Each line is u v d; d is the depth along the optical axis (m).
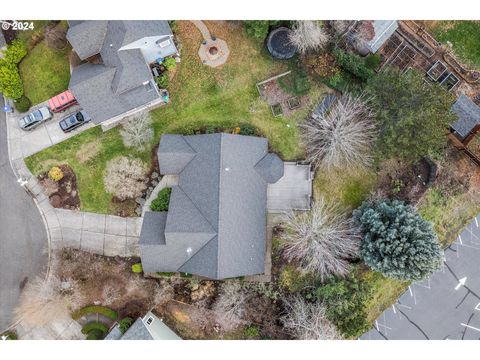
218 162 40.38
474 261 44.50
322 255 39.97
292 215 41.50
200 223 40.41
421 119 37.31
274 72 43.81
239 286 42.50
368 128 39.16
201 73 43.97
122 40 39.66
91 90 39.72
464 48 43.66
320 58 42.59
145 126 43.03
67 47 43.84
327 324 40.19
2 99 44.28
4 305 44.19
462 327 44.56
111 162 43.62
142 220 43.84
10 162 44.47
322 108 43.22
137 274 43.62
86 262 43.75
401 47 43.66
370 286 42.56
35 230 44.44
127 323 42.97
